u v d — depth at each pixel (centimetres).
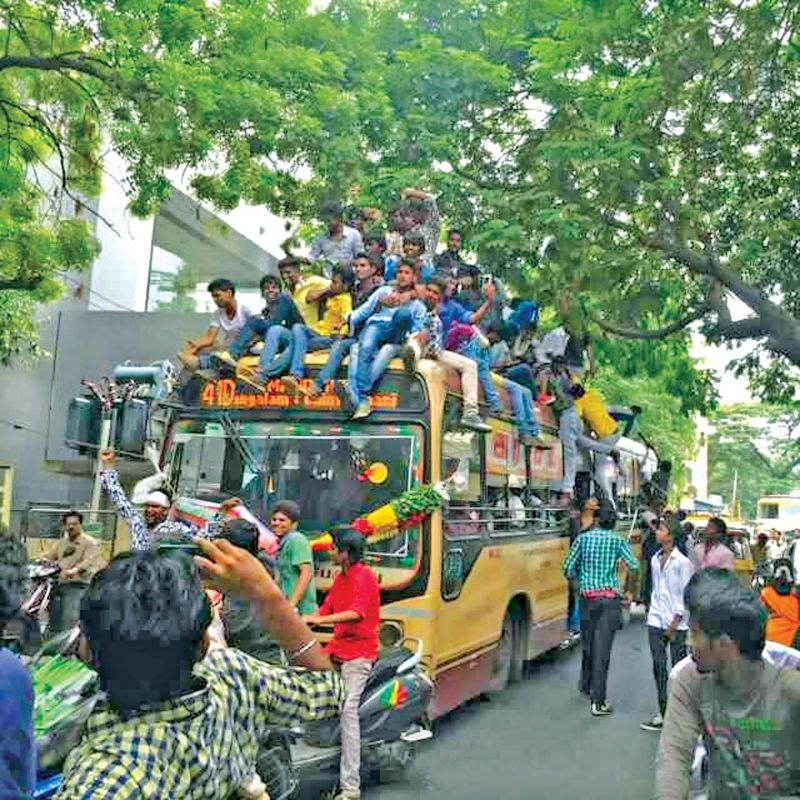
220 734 221
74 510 1065
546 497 1147
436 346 804
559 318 1363
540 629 1098
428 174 1567
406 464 763
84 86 1436
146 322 2036
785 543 3022
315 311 934
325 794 643
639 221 1464
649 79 1261
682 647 870
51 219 1666
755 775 295
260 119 1412
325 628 695
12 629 279
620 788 689
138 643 206
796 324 1550
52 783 399
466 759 759
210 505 726
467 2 1794
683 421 4022
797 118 1364
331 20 1645
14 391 1977
